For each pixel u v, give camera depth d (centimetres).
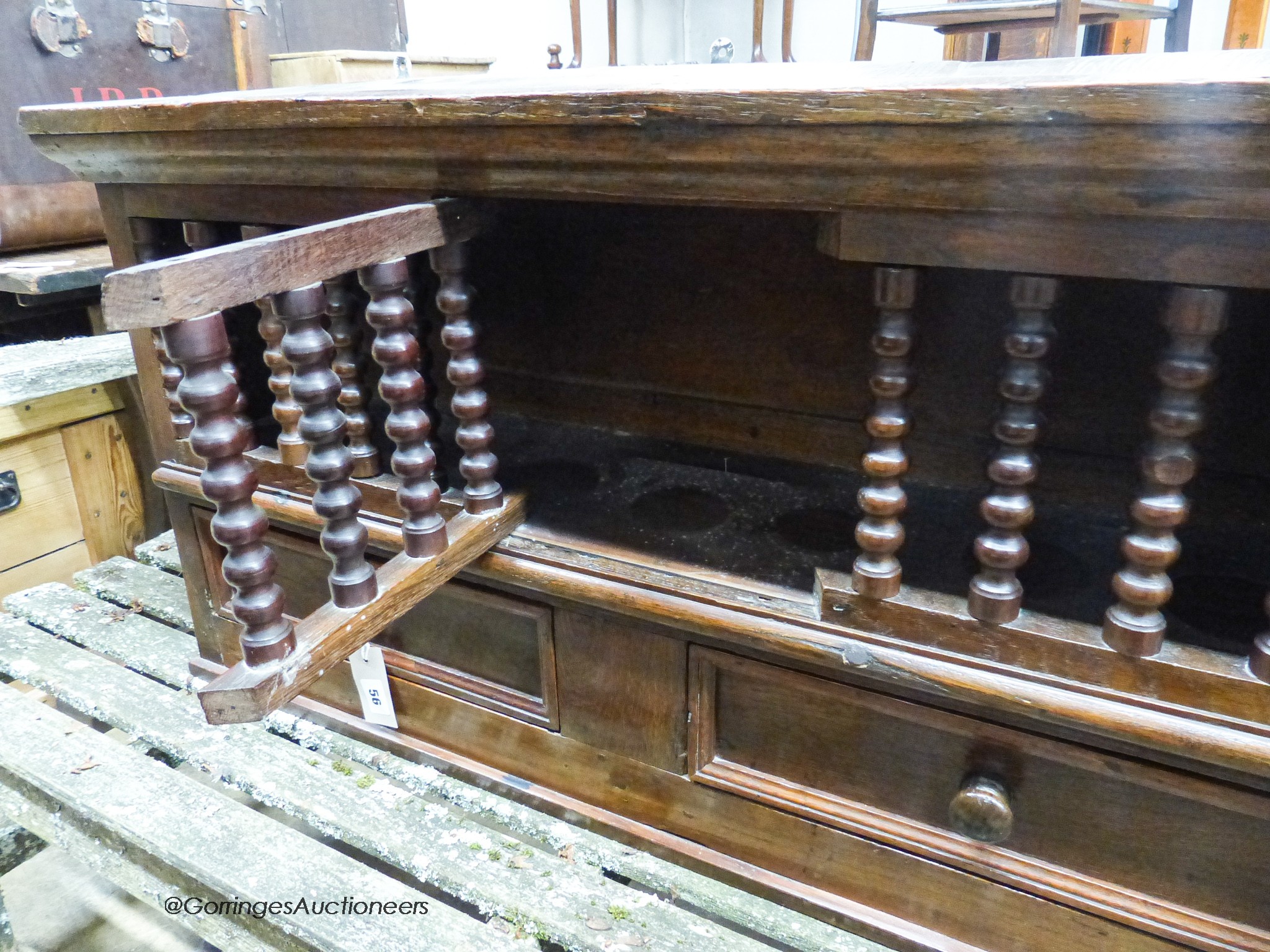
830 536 81
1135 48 258
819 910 76
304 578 97
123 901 117
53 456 132
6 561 128
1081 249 51
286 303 57
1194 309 50
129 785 89
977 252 53
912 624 65
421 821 85
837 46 326
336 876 79
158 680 111
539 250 98
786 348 90
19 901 116
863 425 88
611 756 83
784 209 58
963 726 66
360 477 86
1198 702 58
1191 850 63
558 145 60
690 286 92
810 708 72
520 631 85
